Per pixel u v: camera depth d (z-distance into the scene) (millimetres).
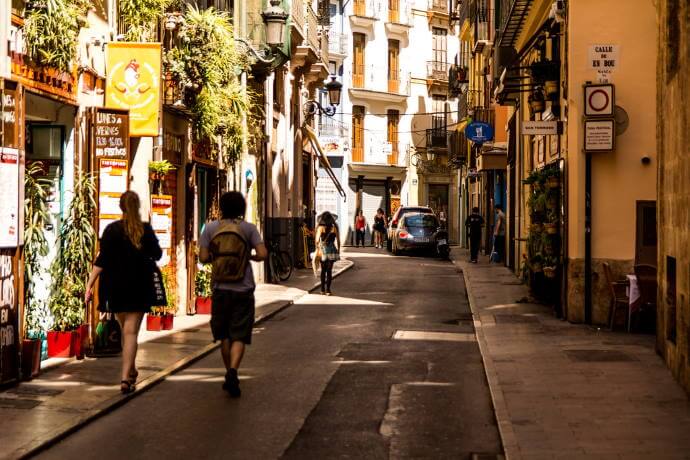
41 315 12812
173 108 17938
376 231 56312
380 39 63438
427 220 45844
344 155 59500
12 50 11508
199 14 18141
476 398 10945
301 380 12031
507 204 34594
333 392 11242
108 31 15266
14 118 10914
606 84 16969
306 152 38719
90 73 14242
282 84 32750
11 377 11000
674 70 11680
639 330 16359
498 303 21391
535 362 13086
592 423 9266
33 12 11984
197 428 9297
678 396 10602
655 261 17109
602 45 17141
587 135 16984
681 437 8664
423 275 31734
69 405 10047
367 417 9859
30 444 8359
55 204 13508
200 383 11789
